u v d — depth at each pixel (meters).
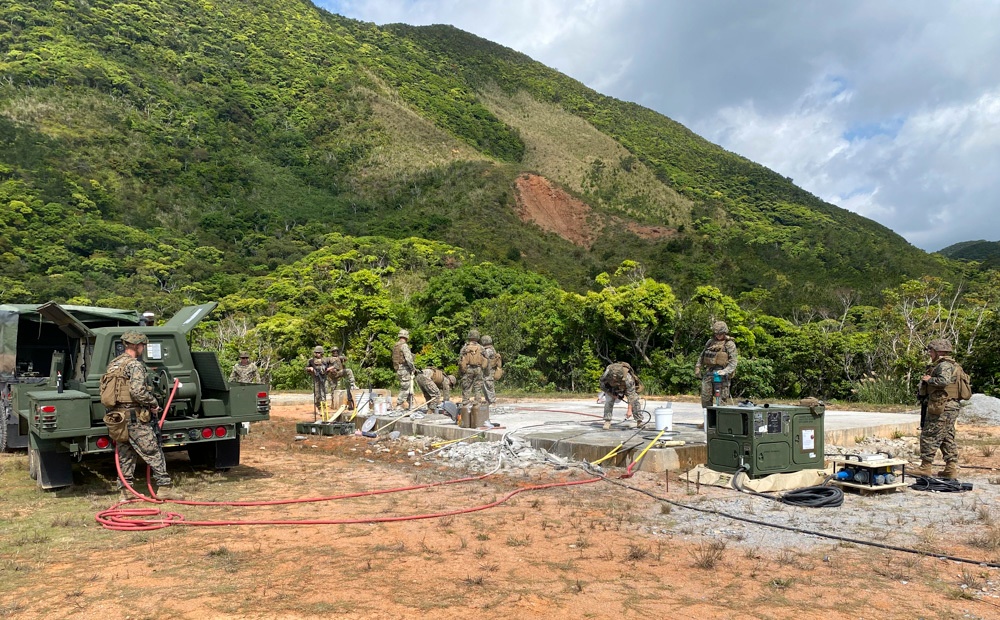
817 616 3.54
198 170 103.88
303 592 3.85
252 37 176.50
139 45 144.12
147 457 6.75
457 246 77.69
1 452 9.88
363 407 13.23
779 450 7.09
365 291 32.25
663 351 26.95
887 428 10.72
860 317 41.00
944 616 3.55
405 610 3.58
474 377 10.75
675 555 4.64
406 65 195.50
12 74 107.94
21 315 9.82
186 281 61.81
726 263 66.94
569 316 27.52
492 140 161.75
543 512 5.97
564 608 3.62
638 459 7.94
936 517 5.67
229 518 5.79
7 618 3.48
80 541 5.05
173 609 3.59
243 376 14.42
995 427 12.05
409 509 6.12
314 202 106.44
